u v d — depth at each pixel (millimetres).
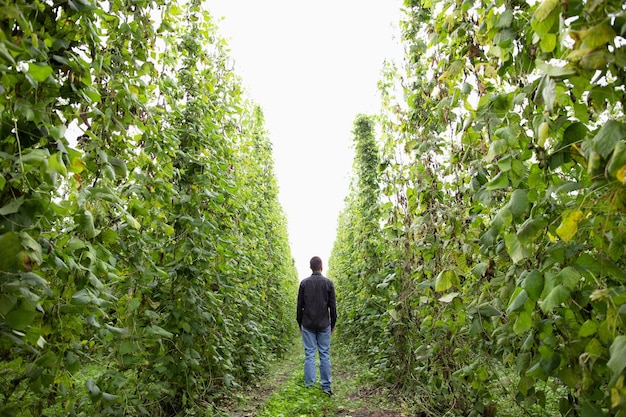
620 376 1021
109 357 2809
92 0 1820
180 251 3592
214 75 5074
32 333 1448
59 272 1740
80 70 1772
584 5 1219
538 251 1646
